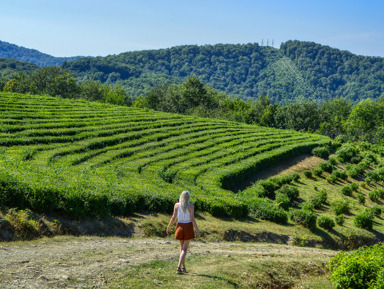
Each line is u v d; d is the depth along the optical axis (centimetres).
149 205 2419
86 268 1125
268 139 6334
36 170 2342
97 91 12281
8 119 4197
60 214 1766
